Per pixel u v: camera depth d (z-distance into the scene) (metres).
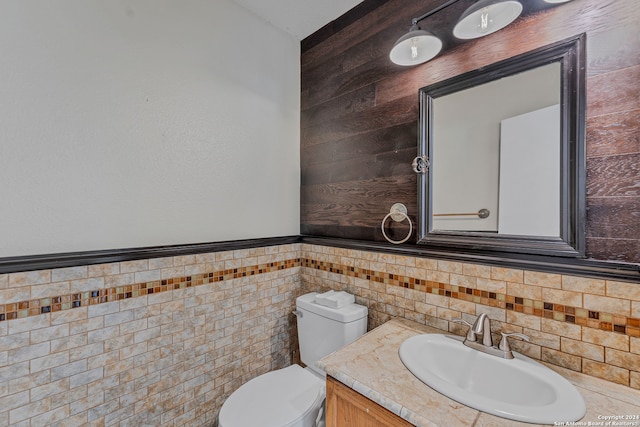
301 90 1.88
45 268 0.98
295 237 1.80
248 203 1.61
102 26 1.12
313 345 1.47
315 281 1.73
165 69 1.29
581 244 0.90
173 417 1.28
